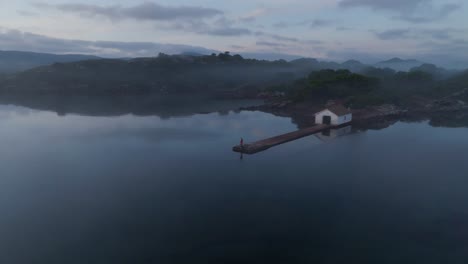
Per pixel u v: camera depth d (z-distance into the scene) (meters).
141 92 140.88
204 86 158.12
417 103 93.31
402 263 20.34
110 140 50.19
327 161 40.06
